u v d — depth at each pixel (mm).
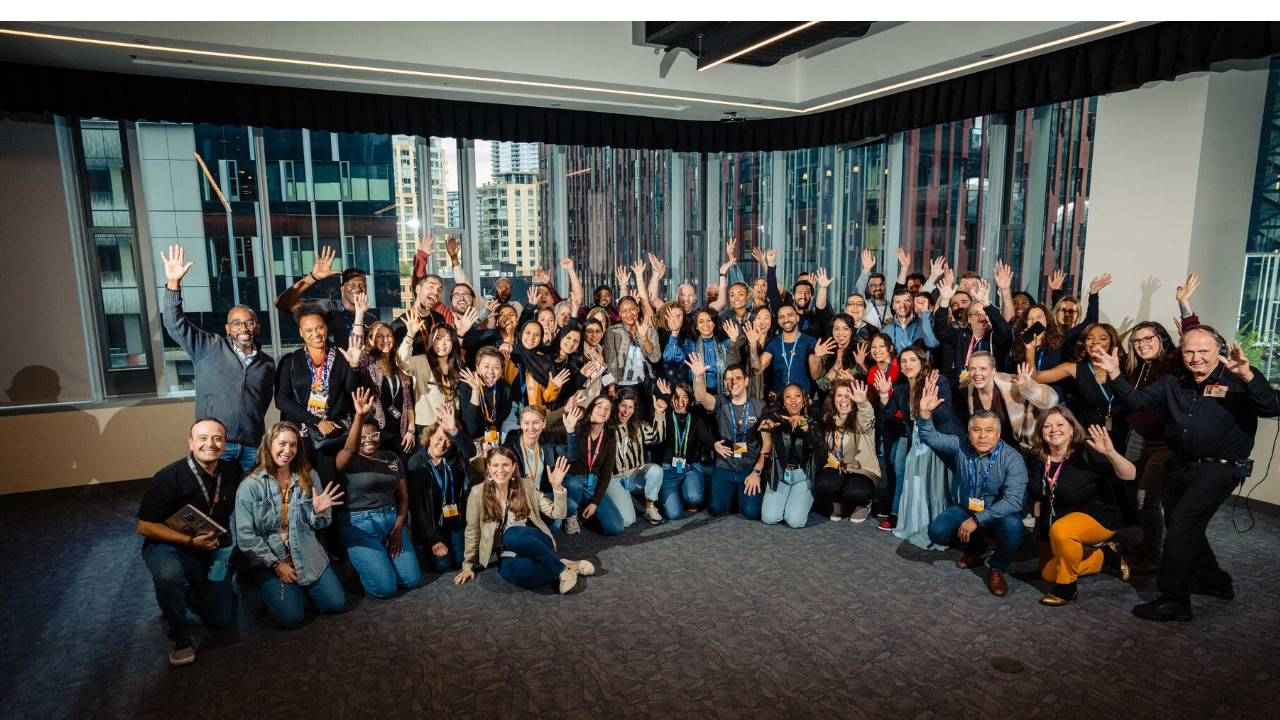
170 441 5535
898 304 5332
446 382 4336
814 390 5230
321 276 4730
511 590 3674
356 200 17562
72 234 5336
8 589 3719
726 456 4629
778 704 2684
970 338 4797
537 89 5723
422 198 6516
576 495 4375
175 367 5816
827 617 3357
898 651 3051
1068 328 4754
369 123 5828
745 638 3172
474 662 2998
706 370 5336
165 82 5168
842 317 5020
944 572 3844
